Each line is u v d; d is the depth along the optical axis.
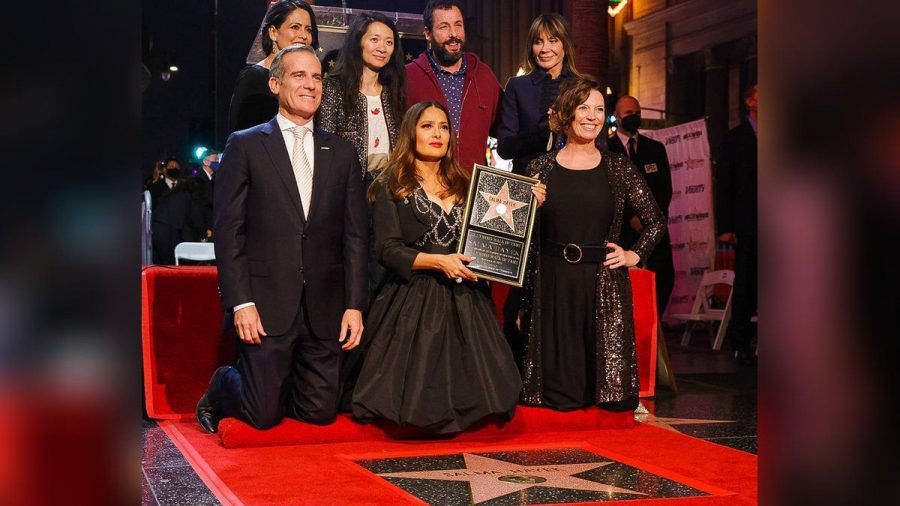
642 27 16.33
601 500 2.71
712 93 14.90
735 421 4.30
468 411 3.69
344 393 3.86
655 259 7.04
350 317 3.63
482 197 3.85
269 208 3.56
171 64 11.21
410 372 3.70
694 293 9.15
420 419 3.63
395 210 3.89
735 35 14.30
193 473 3.07
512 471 3.16
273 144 3.61
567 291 4.08
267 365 3.53
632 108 6.98
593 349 4.06
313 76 3.63
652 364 5.11
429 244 3.88
